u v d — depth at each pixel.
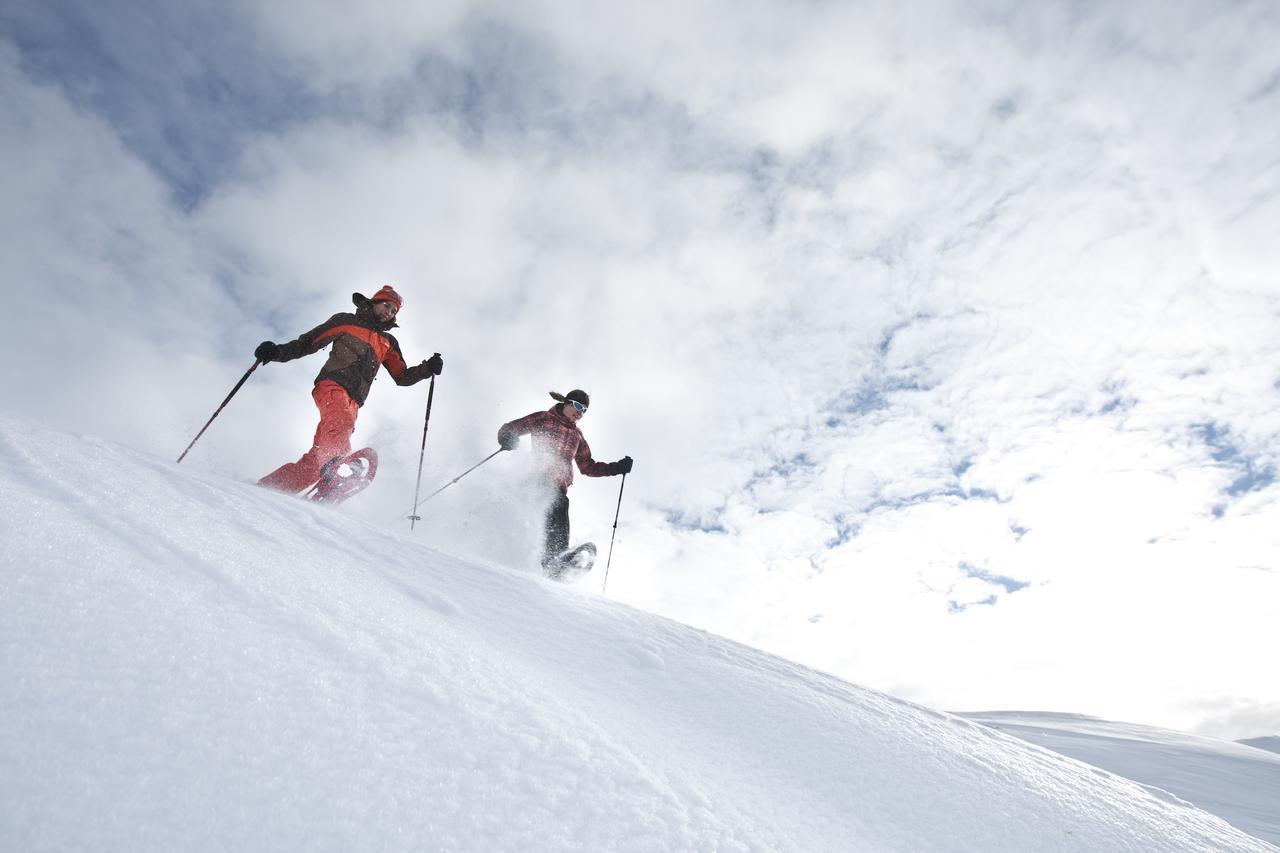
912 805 1.89
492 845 0.94
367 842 0.86
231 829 0.81
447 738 1.16
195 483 2.54
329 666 1.24
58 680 0.93
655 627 2.92
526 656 2.12
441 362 5.88
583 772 1.22
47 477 1.77
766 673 2.73
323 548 2.41
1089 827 2.09
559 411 6.71
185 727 0.94
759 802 1.57
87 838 0.73
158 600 1.23
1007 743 2.83
